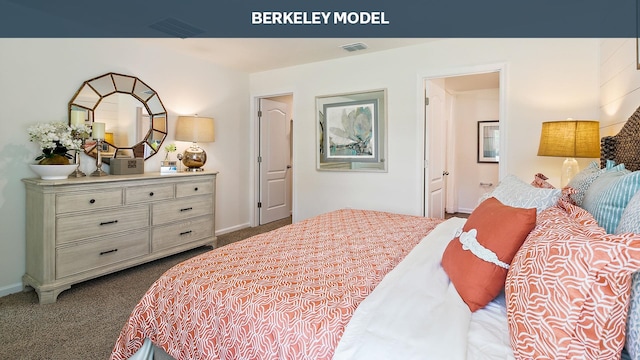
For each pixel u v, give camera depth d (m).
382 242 1.84
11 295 2.61
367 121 4.01
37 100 2.81
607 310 0.70
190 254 3.67
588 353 0.72
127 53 3.45
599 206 1.26
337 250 1.70
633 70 2.06
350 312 1.07
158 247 3.24
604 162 2.20
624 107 2.23
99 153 3.06
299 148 4.54
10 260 2.66
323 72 4.28
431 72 3.58
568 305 0.73
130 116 3.48
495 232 1.11
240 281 1.31
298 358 1.01
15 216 2.68
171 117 3.90
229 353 1.14
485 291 1.08
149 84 3.66
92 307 2.39
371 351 0.88
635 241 0.68
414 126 3.72
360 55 4.00
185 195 3.50
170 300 1.33
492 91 5.62
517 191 1.60
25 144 2.74
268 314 1.11
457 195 5.98
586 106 2.87
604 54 2.65
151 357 1.43
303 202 4.53
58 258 2.52
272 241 1.87
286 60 4.23
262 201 5.14
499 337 0.93
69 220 2.57
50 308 2.38
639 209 0.92
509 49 3.18
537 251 0.87
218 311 1.20
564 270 0.76
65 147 2.79
